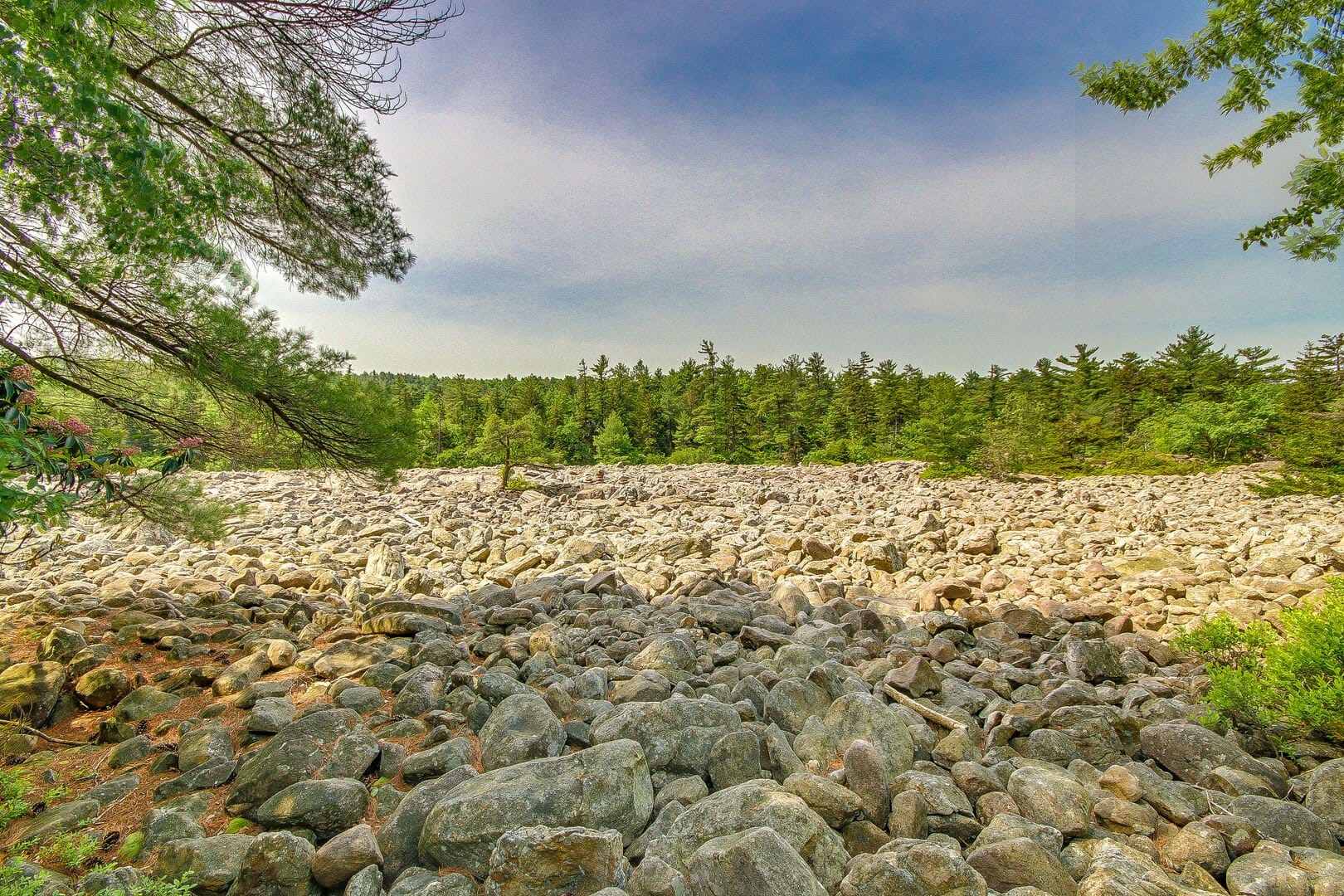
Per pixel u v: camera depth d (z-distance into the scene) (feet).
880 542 43.91
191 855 10.57
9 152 12.82
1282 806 12.09
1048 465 110.22
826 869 10.84
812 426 221.66
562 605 28.07
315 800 11.71
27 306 16.46
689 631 23.97
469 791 11.53
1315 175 23.44
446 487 88.89
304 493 77.66
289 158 22.20
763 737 14.61
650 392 253.85
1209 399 164.55
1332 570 31.86
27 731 14.32
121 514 21.35
